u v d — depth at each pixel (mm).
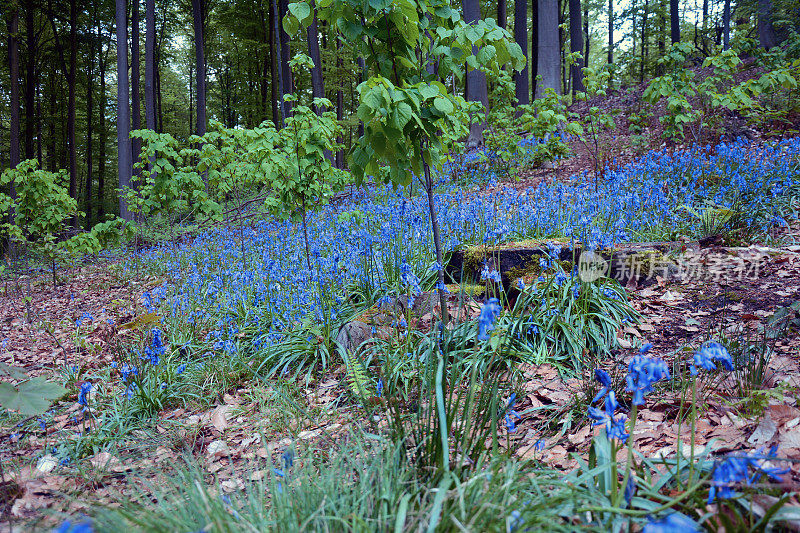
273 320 5211
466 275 5727
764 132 10164
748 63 13727
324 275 5598
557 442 2783
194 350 5430
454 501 1809
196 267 9156
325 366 4582
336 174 8891
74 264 11945
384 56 3930
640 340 4203
